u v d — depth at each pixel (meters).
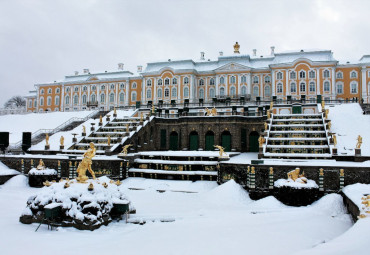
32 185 31.31
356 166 24.56
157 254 13.41
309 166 25.48
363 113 43.56
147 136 46.09
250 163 27.84
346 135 36.97
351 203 19.94
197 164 32.47
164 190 28.58
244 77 75.12
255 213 21.30
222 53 84.44
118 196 20.28
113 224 18.81
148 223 19.00
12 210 21.78
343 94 71.19
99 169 32.50
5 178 32.56
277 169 26.08
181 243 14.80
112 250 13.98
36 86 99.12
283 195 23.53
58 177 32.91
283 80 71.00
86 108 91.06
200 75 80.12
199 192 27.83
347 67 71.44
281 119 42.41
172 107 59.16
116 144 37.72
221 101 63.66
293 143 35.72
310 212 21.33
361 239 11.98
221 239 15.33
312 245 14.50
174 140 49.09
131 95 87.88
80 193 18.62
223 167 28.83
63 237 16.19
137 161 34.72
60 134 46.03
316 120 41.00
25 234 16.56
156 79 80.94
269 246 14.27
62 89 95.06
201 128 46.31
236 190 25.91
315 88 69.31
